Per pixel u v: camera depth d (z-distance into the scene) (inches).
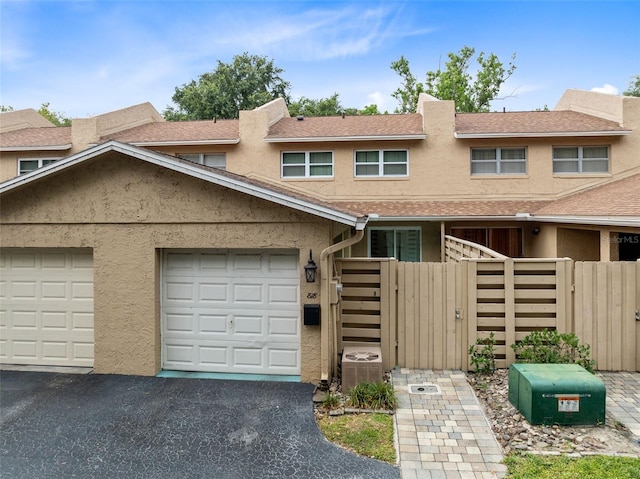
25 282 293.9
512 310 268.8
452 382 254.5
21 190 278.2
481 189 593.9
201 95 1434.5
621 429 194.5
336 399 231.3
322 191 613.0
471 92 1235.9
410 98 1262.3
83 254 288.2
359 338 281.6
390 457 177.9
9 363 295.3
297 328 270.7
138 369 273.0
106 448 188.9
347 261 281.1
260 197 249.1
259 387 253.3
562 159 585.9
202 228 267.0
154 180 268.7
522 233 578.9
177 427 206.4
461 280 273.9
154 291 271.3
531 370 213.0
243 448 187.5
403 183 603.5
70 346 290.5
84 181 273.9
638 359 266.2
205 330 278.1
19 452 186.1
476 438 191.5
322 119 719.1
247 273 274.4
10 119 757.3
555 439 187.2
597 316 267.3
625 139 568.1
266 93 1503.4
